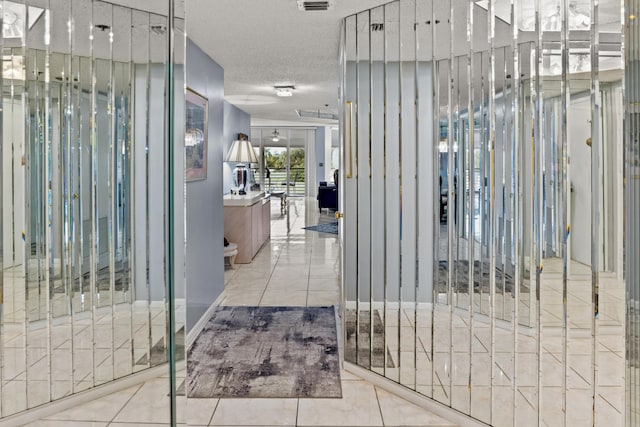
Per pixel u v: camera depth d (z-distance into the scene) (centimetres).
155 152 126
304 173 1445
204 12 293
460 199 239
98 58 130
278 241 779
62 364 136
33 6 136
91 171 130
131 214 127
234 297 449
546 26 217
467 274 239
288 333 350
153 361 125
